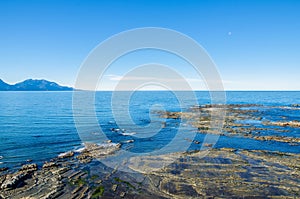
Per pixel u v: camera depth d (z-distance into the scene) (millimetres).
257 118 49500
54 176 18094
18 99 103188
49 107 67625
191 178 17828
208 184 16781
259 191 15758
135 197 14914
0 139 29500
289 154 23891
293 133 34906
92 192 15555
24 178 17625
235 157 22859
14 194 15180
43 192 15492
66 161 21594
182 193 15484
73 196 15008
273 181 17281
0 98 111062
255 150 25484
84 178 17781
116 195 15164
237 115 54219
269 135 33344
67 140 29344
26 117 47688
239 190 15906
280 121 44750
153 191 15742
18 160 21828
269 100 118125
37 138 30219
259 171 19203
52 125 39031
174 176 18188
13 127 37344
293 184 16781
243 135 33375
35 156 23031
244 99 126812
